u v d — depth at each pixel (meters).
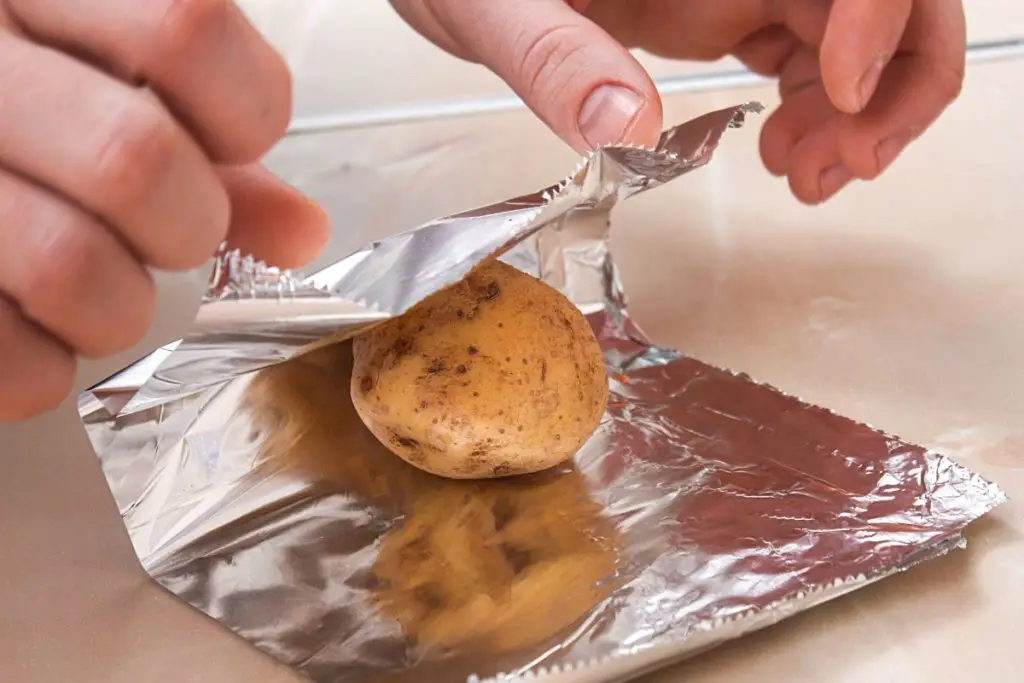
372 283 0.41
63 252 0.40
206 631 0.42
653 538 0.43
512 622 0.41
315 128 0.70
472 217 0.42
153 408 0.45
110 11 0.40
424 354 0.44
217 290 0.40
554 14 0.45
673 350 0.50
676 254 0.56
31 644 0.42
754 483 0.45
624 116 0.43
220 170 0.44
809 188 0.56
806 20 0.56
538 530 0.44
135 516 0.44
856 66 0.50
